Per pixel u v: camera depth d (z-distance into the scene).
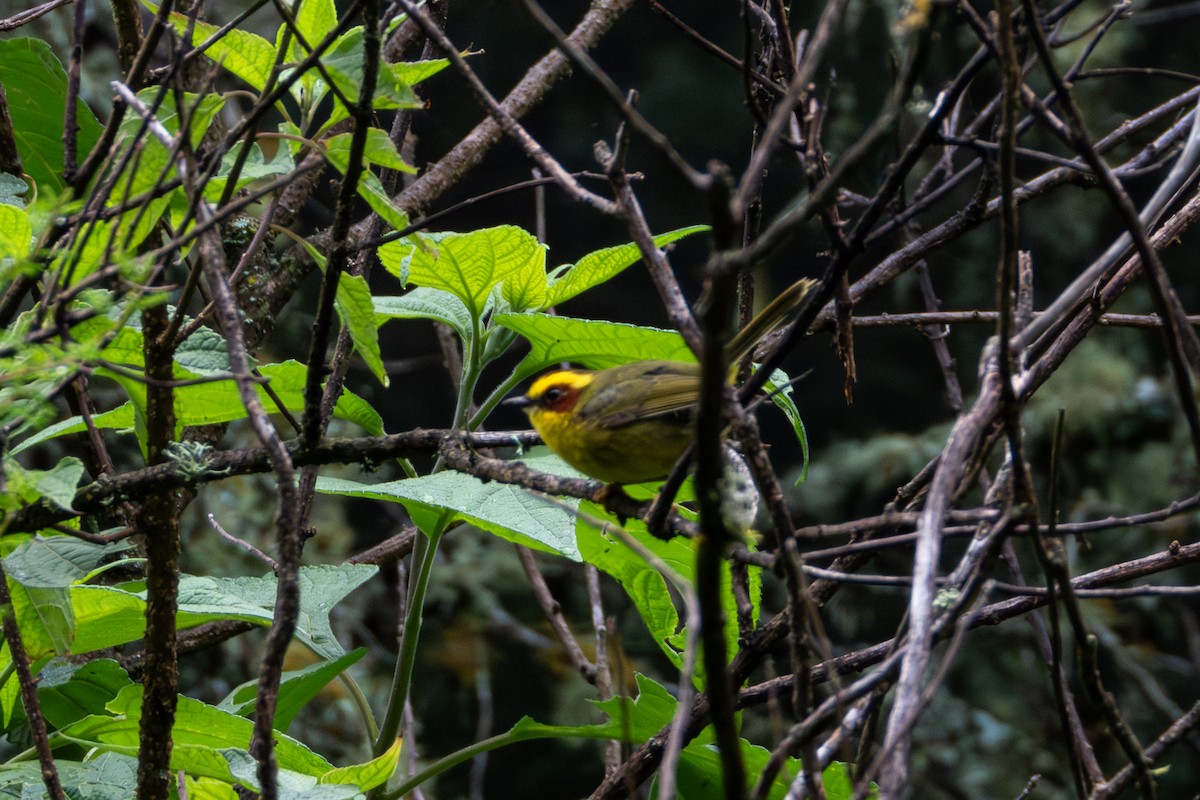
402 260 7.00
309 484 7.45
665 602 7.32
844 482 20.05
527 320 7.02
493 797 21.08
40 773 6.06
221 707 7.20
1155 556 6.18
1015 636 19.77
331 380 6.43
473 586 19.45
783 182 21.45
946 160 8.22
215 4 16.31
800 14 19.91
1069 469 20.59
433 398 23.48
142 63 5.38
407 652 6.99
